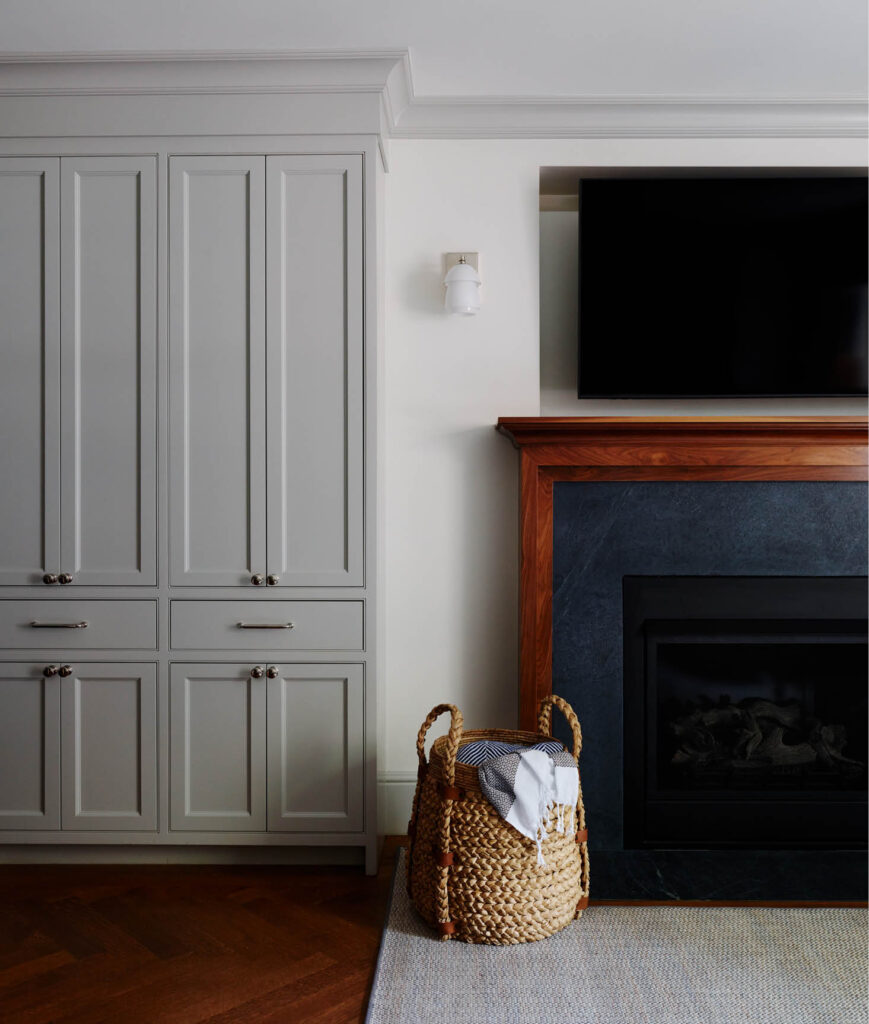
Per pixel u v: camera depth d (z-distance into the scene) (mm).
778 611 2520
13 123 2484
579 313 2762
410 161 2762
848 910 2314
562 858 2146
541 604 2535
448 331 2758
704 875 2443
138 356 2504
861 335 2723
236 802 2504
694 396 2760
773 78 2537
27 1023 1737
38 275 2504
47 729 2504
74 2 2148
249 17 2221
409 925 2178
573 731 2254
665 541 2525
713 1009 1806
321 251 2484
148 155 2490
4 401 2506
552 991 1876
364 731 2486
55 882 2422
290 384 2492
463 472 2758
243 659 2494
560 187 2912
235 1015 1779
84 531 2508
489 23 2256
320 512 2492
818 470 2502
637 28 2279
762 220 2725
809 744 2602
